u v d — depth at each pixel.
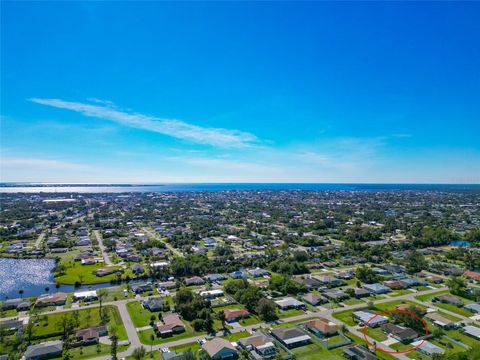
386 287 170.50
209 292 160.50
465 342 114.94
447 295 156.50
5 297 162.00
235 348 108.56
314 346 111.38
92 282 179.62
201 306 135.88
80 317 132.25
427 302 153.25
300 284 170.12
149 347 109.25
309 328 122.88
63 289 171.75
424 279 189.38
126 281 182.38
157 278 187.75
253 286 158.62
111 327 123.06
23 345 108.00
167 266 199.88
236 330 122.25
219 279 185.88
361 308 144.88
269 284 170.25
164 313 136.50
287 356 103.44
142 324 126.12
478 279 185.00
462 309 145.25
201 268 197.62
